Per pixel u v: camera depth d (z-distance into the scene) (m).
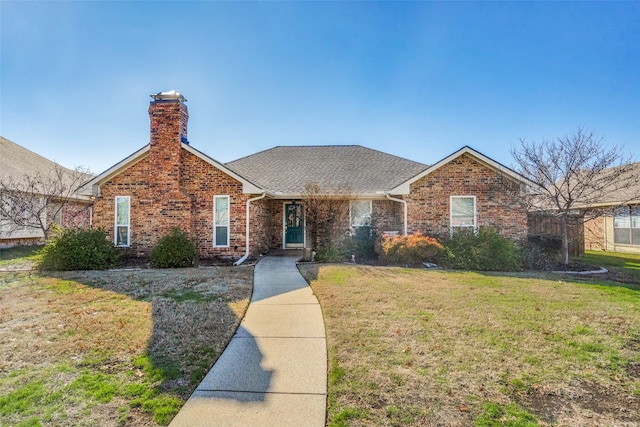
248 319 5.91
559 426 3.08
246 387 3.72
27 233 17.17
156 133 12.59
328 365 4.21
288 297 7.32
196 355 4.46
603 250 18.53
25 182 16.77
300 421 3.14
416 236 12.05
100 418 3.15
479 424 3.08
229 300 6.89
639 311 6.15
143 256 12.61
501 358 4.34
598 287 8.08
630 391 3.68
